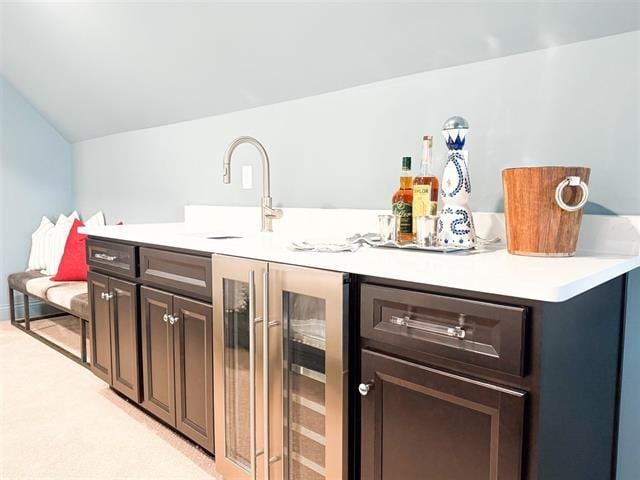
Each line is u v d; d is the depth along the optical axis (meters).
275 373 1.38
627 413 1.37
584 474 1.17
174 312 1.80
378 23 1.65
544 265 1.12
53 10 2.55
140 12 2.21
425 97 1.73
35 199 3.98
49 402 2.29
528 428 0.92
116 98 3.05
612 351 1.29
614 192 1.35
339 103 2.01
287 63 2.03
